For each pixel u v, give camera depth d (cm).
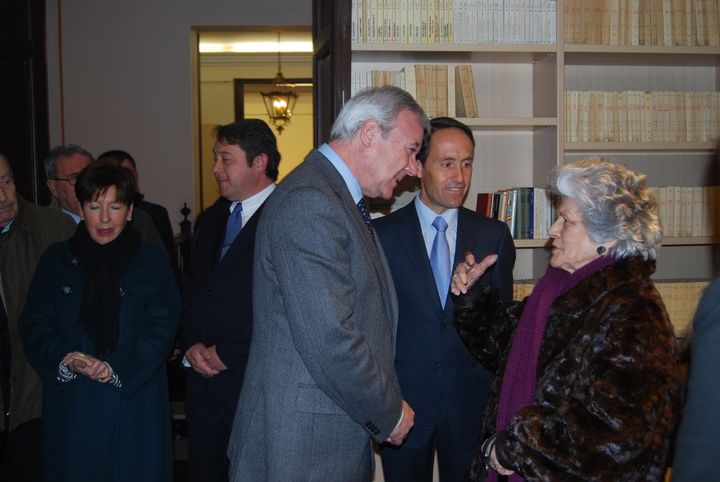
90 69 654
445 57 320
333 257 157
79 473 222
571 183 159
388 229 236
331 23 282
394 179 180
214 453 255
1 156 244
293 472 162
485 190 337
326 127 310
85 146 658
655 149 324
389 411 164
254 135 263
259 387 170
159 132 660
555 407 148
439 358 225
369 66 328
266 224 168
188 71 659
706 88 349
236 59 937
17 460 252
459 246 234
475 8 304
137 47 655
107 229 234
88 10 652
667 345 139
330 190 166
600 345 145
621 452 132
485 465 168
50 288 234
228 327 248
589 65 343
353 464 169
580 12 311
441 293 231
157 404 239
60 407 225
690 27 318
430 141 230
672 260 351
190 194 665
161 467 238
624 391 135
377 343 169
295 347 159
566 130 317
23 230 254
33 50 370
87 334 227
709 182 347
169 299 245
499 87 336
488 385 231
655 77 346
